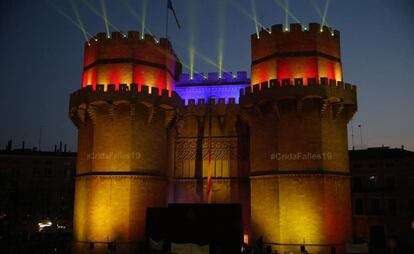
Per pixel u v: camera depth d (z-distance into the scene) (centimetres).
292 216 4200
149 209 4047
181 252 3644
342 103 4391
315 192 4200
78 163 4831
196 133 5194
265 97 4391
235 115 5084
